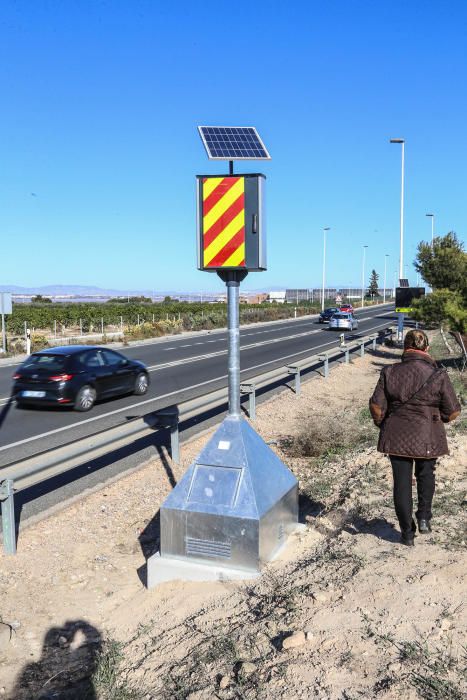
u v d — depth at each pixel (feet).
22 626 15.28
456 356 76.28
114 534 21.02
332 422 35.42
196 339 121.39
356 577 13.91
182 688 11.07
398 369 15.28
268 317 210.59
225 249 15.47
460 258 126.11
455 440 28.27
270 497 15.85
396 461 15.52
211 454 15.90
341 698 9.88
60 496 24.38
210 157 15.52
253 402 39.96
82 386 43.86
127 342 109.91
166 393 51.83
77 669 13.33
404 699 9.64
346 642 11.37
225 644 12.14
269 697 10.23
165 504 15.69
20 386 44.09
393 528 17.40
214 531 15.19
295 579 14.46
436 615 11.91
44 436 35.47
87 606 16.25
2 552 18.94
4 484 18.16
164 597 15.07
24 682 13.03
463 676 10.09
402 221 115.55
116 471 27.81
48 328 147.64
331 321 151.43
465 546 15.30
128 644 13.65
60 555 19.16
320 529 18.74
